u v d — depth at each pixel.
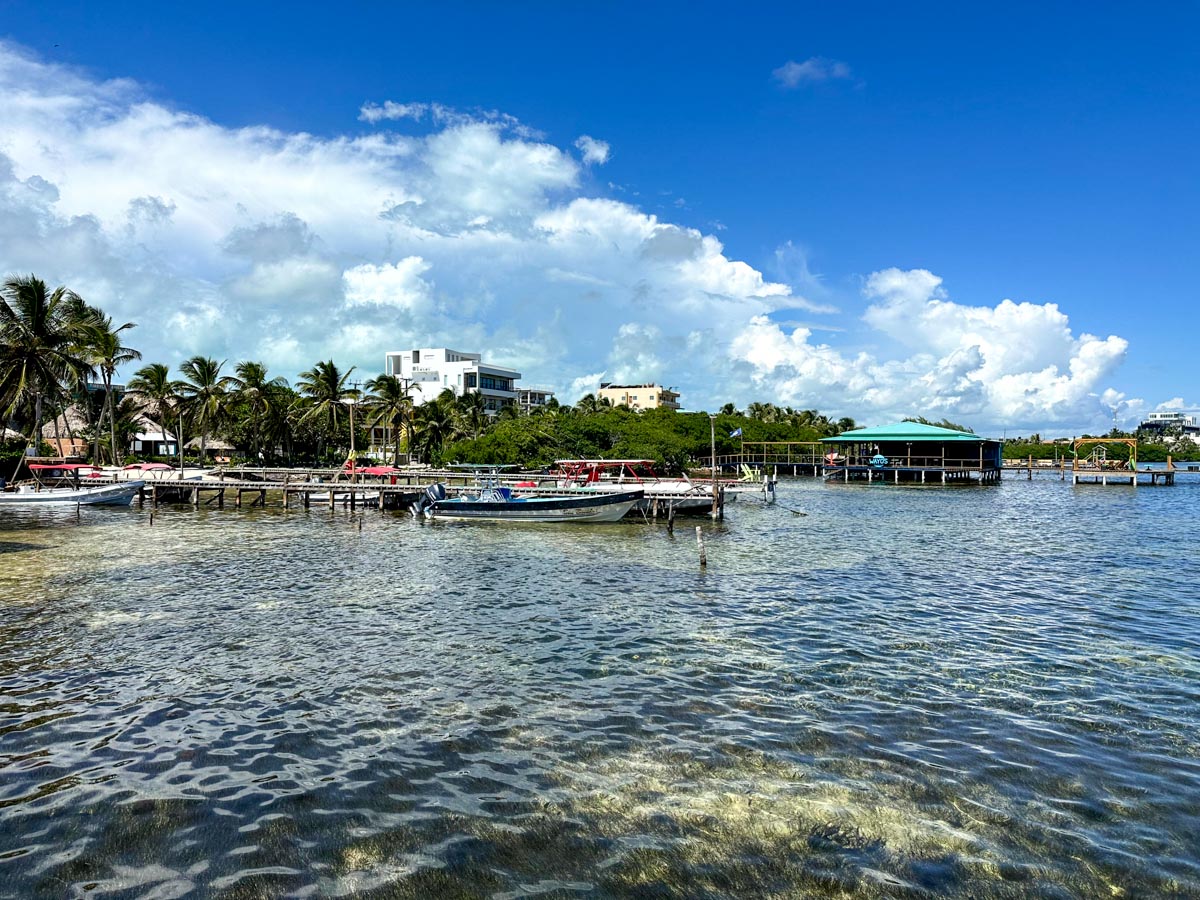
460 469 56.06
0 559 23.98
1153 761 9.13
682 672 12.54
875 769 8.92
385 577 21.17
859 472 89.19
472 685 11.88
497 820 7.81
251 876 6.86
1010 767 8.96
